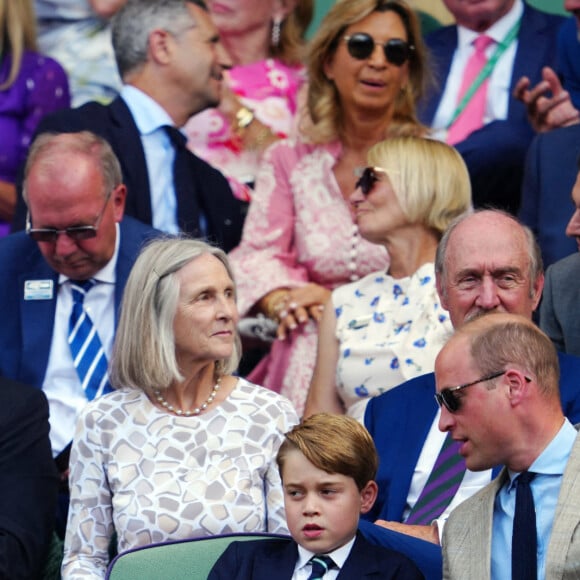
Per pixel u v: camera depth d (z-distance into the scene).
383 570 13.43
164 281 15.52
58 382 18.94
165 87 22.48
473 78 23.08
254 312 21.55
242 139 23.92
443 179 18.47
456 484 15.69
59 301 19.19
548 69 22.28
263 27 23.98
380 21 21.64
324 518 13.38
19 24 23.95
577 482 12.27
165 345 15.40
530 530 12.45
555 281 18.42
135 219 20.14
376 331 18.42
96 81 24.73
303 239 21.77
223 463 15.41
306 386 20.97
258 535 14.44
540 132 22.23
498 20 23.08
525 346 12.52
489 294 15.84
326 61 21.86
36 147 19.00
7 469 16.14
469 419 12.57
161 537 15.07
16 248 19.50
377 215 18.59
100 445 15.54
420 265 18.56
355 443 13.48
